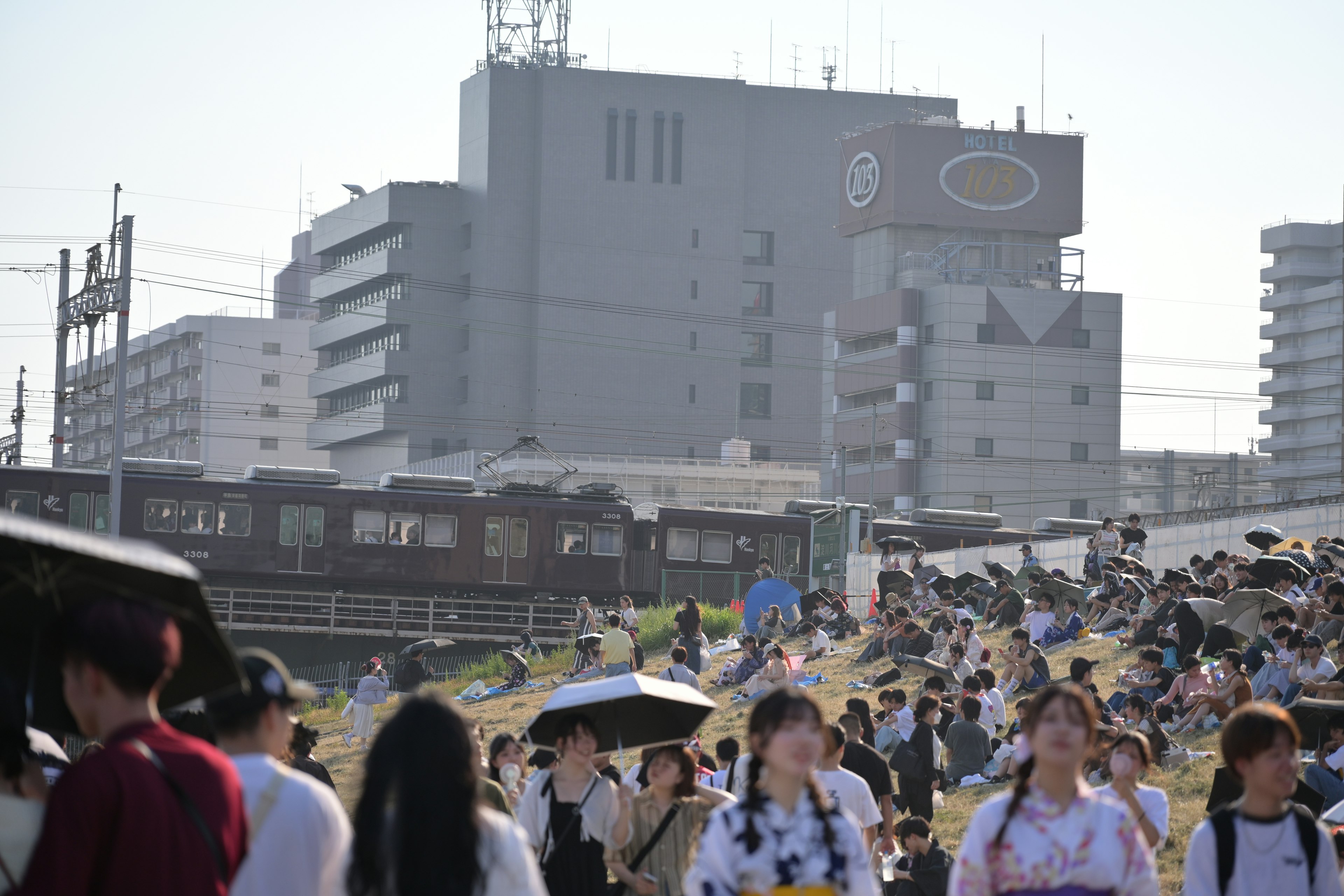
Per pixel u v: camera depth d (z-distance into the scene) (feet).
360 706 172.76
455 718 27.12
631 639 181.27
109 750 24.04
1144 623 144.46
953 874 30.99
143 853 23.50
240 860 25.25
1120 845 30.22
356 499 282.15
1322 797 65.98
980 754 104.58
